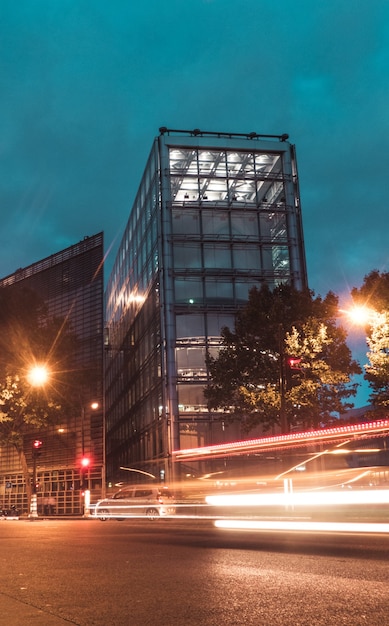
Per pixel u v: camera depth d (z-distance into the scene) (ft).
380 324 77.92
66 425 183.42
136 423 192.85
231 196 174.50
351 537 42.37
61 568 28.40
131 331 207.00
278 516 57.67
